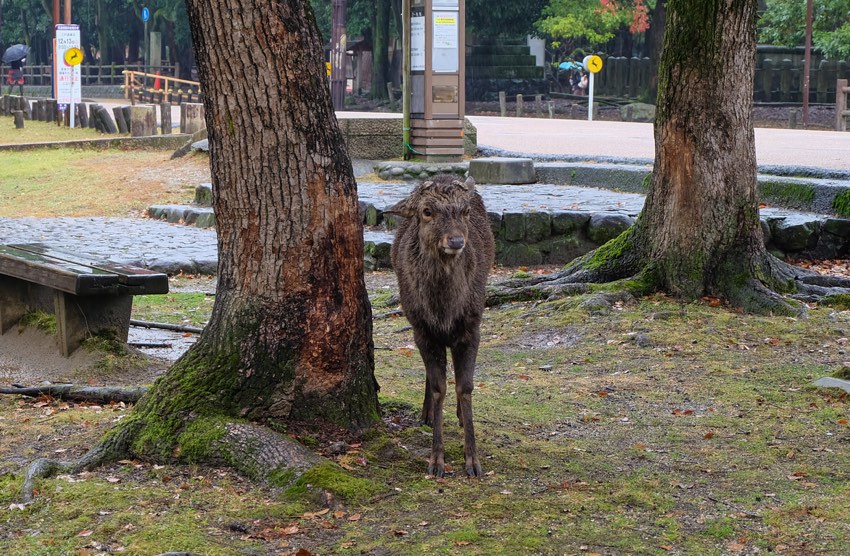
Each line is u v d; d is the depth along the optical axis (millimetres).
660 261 10203
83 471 5523
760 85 43125
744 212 9992
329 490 5113
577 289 10266
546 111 43500
